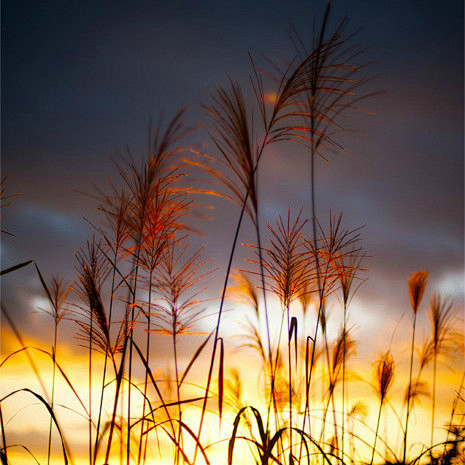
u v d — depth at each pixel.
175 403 2.31
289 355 2.40
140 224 2.39
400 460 2.81
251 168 2.26
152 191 2.36
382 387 2.84
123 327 2.42
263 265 2.39
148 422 2.45
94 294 2.41
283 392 2.69
